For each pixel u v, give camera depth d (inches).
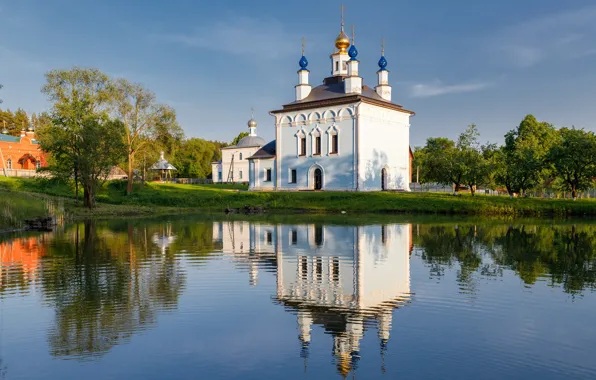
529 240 1031.0
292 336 415.2
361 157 2556.6
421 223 1494.8
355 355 373.7
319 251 875.4
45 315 477.4
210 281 622.8
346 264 740.7
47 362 365.4
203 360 367.2
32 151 4099.4
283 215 1927.9
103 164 1935.3
